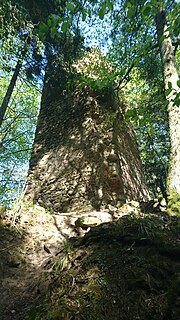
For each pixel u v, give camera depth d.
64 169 6.74
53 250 3.82
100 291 2.02
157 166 11.64
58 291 2.18
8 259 3.40
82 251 2.59
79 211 5.69
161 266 2.13
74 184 6.30
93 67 7.97
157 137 11.40
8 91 7.50
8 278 3.10
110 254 2.38
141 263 2.19
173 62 5.49
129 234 2.55
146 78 8.36
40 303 2.17
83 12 2.78
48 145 7.68
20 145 12.75
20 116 12.34
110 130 6.79
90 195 5.91
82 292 2.07
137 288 1.99
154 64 7.98
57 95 8.49
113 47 7.86
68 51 8.09
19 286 2.94
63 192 6.34
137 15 5.18
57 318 1.90
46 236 4.16
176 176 4.36
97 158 6.31
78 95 7.73
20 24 6.20
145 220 2.78
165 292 1.92
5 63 8.04
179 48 9.60
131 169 7.11
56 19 2.58
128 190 6.30
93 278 2.16
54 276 2.49
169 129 4.90
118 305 1.89
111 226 2.80
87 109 7.24
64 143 7.27
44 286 2.62
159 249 2.29
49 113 8.39
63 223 4.78
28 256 3.64
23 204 5.04
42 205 6.33
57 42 7.71
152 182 11.69
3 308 2.54
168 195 4.29
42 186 6.79
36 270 3.27
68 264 2.48
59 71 8.48
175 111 4.91
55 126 7.92
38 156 7.62
